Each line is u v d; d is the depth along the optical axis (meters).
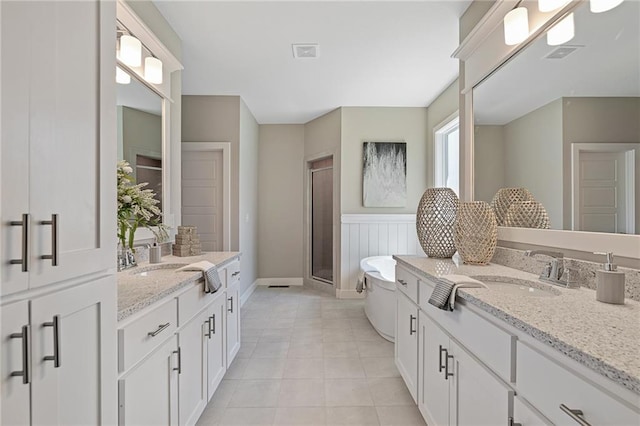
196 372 1.73
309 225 5.31
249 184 4.70
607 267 1.15
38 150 0.73
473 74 2.25
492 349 1.10
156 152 2.43
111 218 0.99
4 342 0.65
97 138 0.93
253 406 2.01
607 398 0.67
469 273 1.68
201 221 4.20
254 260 5.05
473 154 2.29
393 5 2.32
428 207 2.35
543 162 1.62
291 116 4.99
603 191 1.26
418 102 4.36
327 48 2.93
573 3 1.43
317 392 2.17
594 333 0.82
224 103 4.11
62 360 0.79
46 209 0.74
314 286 5.13
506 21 1.75
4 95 0.65
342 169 4.53
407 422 1.86
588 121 1.35
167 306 1.40
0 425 0.64
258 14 2.42
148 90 2.31
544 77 1.61
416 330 1.88
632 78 1.16
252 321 3.60
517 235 1.84
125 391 1.07
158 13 2.38
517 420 0.96
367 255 4.54
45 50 0.75
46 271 0.74
